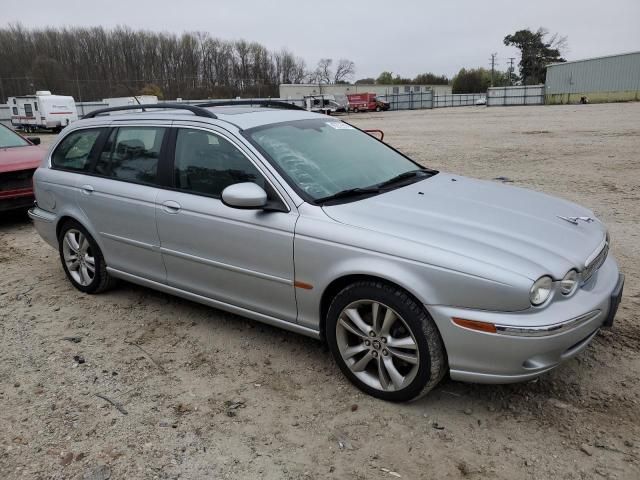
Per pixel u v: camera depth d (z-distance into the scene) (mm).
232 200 3299
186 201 3818
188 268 3949
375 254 2957
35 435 2959
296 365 3590
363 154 4156
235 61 94125
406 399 3047
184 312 4477
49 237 5098
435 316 2801
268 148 3635
